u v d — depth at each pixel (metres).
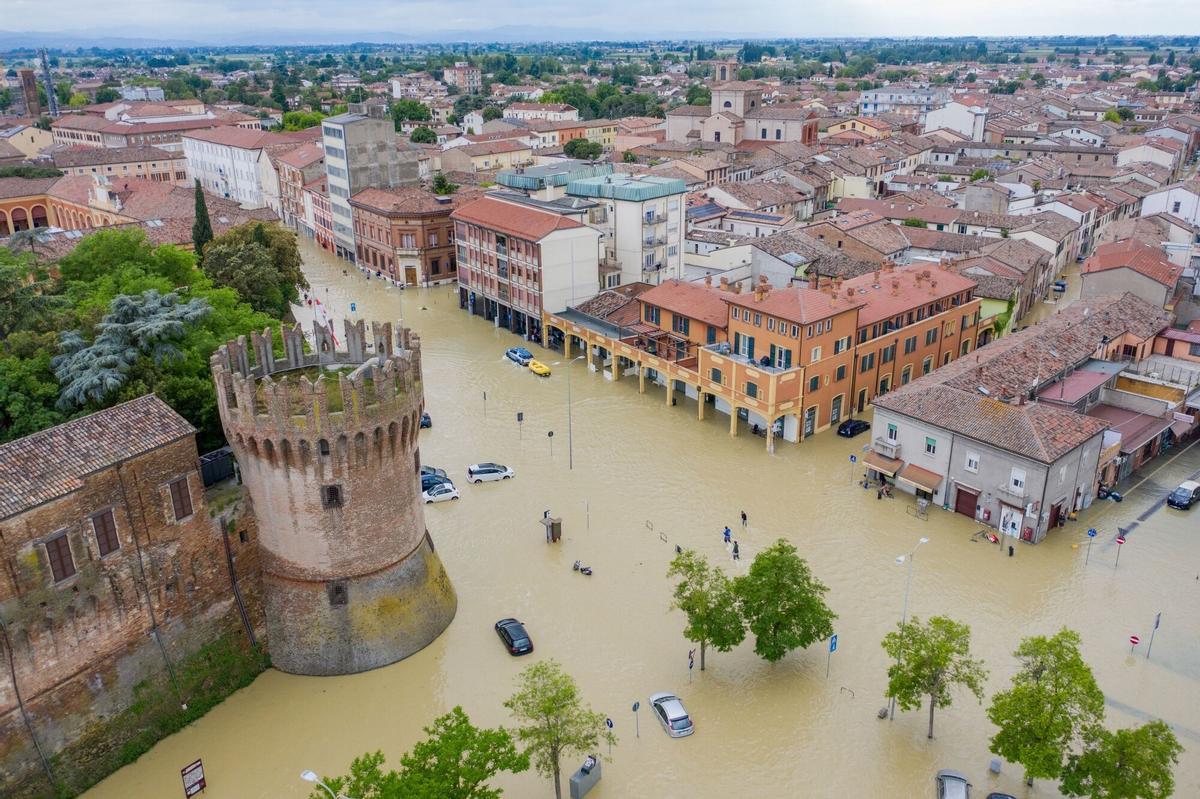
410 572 64.00
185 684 57.75
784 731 56.34
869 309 102.25
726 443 96.75
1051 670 50.31
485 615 68.00
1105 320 102.75
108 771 53.84
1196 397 94.88
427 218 156.38
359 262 172.38
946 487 81.75
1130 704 58.22
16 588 48.34
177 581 56.97
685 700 59.06
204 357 76.31
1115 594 69.56
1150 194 172.12
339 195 175.25
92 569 51.84
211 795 52.50
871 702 58.81
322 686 60.94
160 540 55.56
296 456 57.06
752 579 59.84
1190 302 115.12
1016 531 76.88
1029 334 98.69
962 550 75.69
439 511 82.94
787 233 143.12
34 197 186.50
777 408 92.50
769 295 96.50
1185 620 66.44
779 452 94.50
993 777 52.81
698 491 86.44
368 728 57.34
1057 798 50.94
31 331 74.69
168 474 55.50
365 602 61.88
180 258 102.44
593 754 53.94
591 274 128.38
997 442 76.00
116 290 90.06
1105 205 180.12
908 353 107.56
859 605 68.62
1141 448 88.69
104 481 51.88
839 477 88.94
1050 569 72.75
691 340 108.31
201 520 57.91
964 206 182.12
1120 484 86.81
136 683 55.25
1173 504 81.94
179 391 69.31
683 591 61.25
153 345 70.44
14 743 49.62
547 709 48.91
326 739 56.50
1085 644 63.94
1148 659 62.38
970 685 52.88
